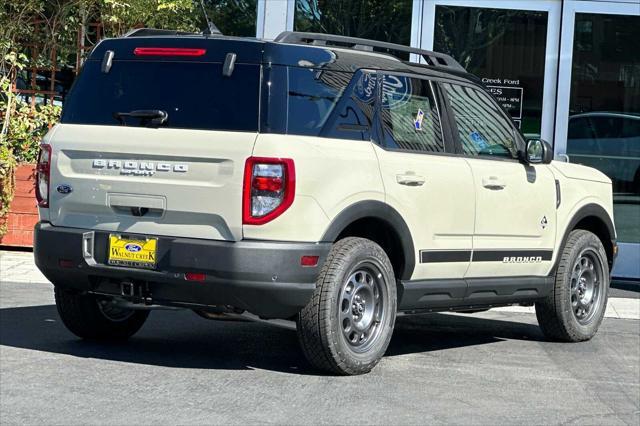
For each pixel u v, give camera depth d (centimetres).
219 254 690
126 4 1380
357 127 747
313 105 725
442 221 802
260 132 701
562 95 1409
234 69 720
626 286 1356
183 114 722
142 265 715
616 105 1409
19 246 1370
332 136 729
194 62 733
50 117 1417
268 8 1416
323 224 707
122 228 728
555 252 924
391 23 1424
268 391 686
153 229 717
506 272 876
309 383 715
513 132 903
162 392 671
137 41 758
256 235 690
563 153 1410
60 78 1448
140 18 1397
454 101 846
